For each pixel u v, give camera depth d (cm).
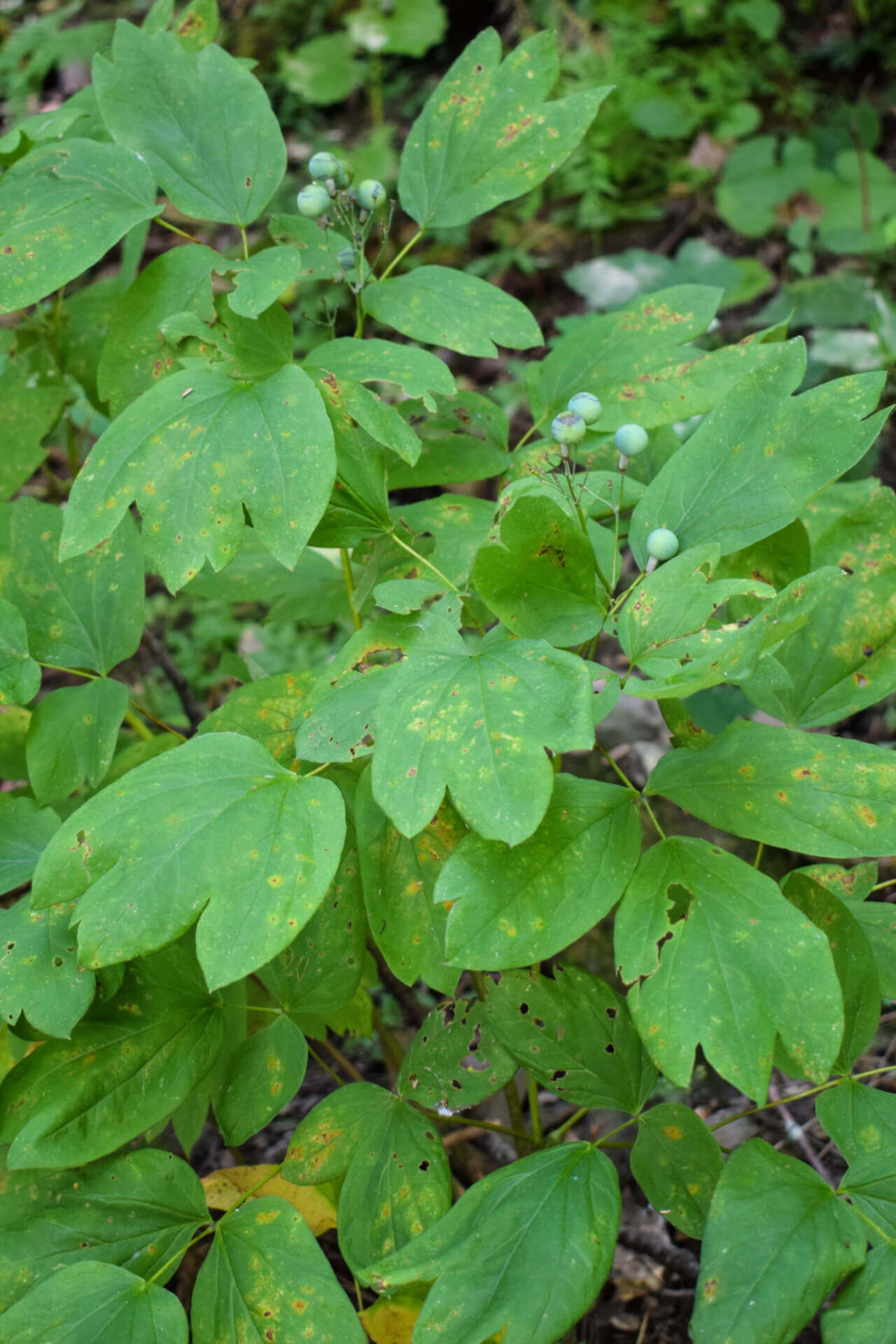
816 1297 65
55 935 71
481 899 67
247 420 70
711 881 68
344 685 70
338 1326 69
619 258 163
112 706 77
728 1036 65
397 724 67
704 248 162
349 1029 83
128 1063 72
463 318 76
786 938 66
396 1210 71
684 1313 86
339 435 72
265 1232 71
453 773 65
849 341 146
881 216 166
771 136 179
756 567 76
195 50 87
